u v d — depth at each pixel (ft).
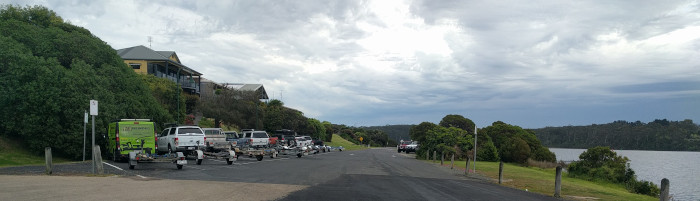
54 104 82.99
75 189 34.27
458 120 169.07
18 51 86.89
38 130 83.61
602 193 53.72
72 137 83.92
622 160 97.19
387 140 464.65
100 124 86.33
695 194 100.99
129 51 183.62
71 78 86.07
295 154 111.14
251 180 46.42
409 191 40.63
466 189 45.29
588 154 100.17
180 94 147.02
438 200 35.14
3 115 84.64
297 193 36.01
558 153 288.51
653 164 191.21
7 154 82.17
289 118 221.25
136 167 61.21
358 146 310.04
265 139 109.19
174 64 185.68
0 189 33.47
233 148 83.46
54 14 126.41
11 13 118.42
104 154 90.33
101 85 91.71
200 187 38.01
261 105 206.49
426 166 87.15
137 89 103.71
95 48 100.68
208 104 166.71
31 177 42.93
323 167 69.77
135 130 70.13
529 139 154.71
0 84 84.53
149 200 29.71
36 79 84.99
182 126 77.66
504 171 83.05
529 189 53.06
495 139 156.56
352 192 37.96
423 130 167.63
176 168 60.90
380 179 52.11
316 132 258.16
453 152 127.75
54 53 94.02
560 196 45.29
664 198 33.42
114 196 31.01
